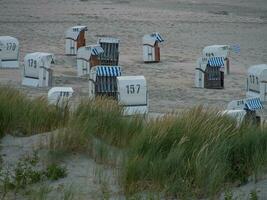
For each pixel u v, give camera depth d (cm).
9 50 6875
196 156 2136
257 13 15688
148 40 7750
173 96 5456
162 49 9156
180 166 2086
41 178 2078
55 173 2102
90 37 9862
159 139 2252
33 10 13175
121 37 10119
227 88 6247
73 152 2334
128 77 3862
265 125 2905
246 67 8025
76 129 2409
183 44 9838
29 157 2256
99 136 2502
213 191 2022
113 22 11850
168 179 2041
